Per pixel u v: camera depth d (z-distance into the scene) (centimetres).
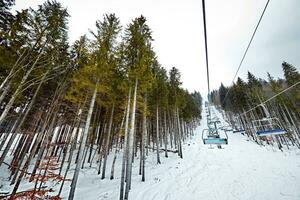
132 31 1379
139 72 1222
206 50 454
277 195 951
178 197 1045
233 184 1190
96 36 1247
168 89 2525
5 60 1055
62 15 1225
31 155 1179
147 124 2711
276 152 2286
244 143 3103
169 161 1977
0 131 1577
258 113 3841
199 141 3362
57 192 1149
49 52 1137
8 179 1305
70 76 1501
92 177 1481
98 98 1497
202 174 1473
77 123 1570
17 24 1029
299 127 3609
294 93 3403
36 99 1622
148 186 1248
